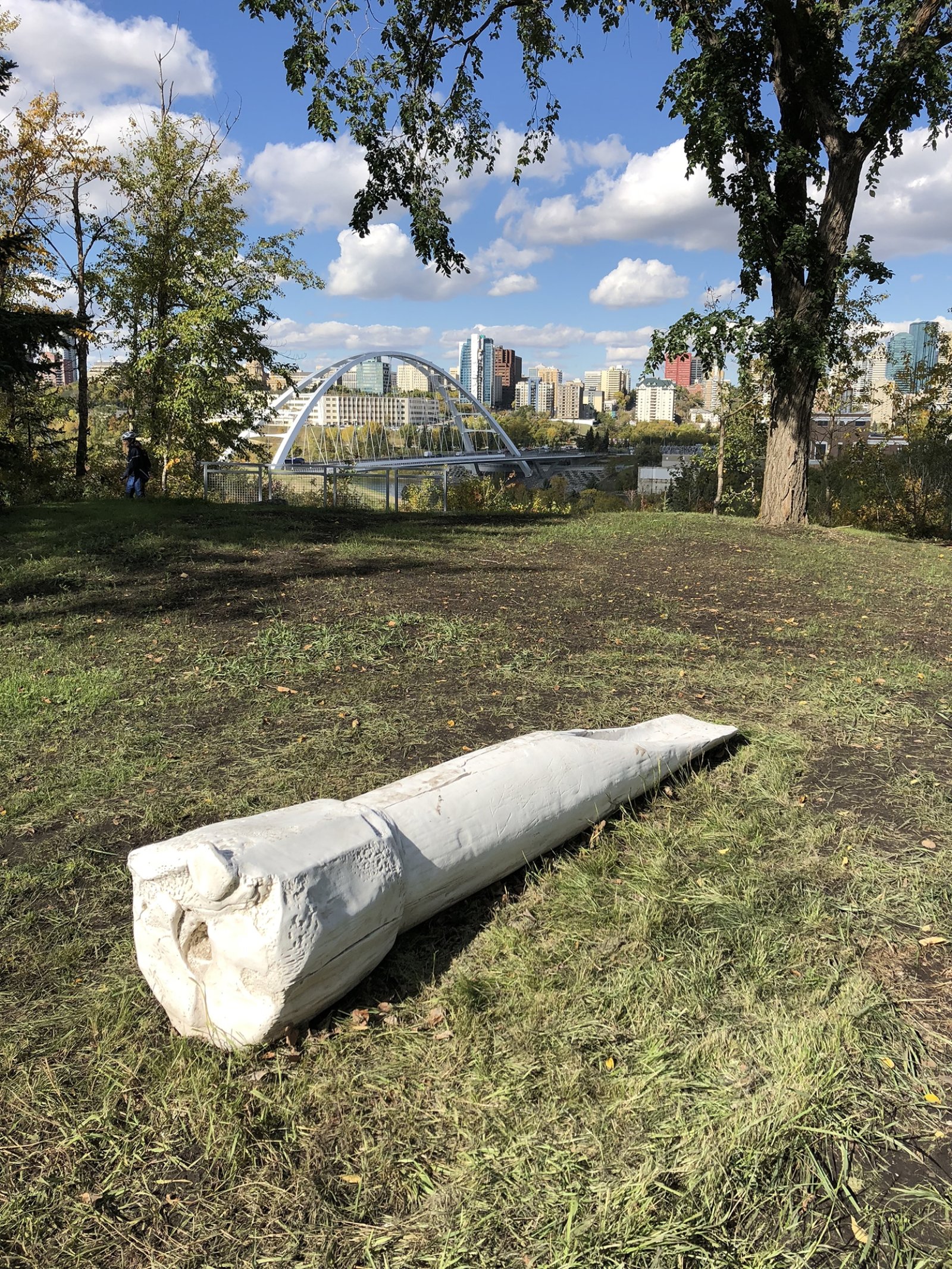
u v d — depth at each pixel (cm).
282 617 709
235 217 2684
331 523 1402
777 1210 173
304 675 549
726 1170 179
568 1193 175
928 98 1374
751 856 322
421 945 265
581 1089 203
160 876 213
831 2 1360
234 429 2766
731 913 280
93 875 299
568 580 936
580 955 258
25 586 809
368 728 448
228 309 2456
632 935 267
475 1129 192
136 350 2722
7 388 1580
